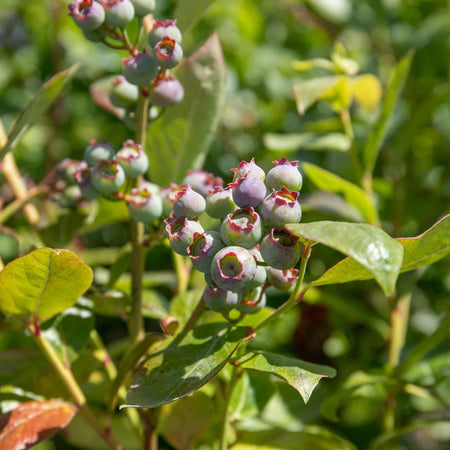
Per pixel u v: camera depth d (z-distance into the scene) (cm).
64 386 49
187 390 41
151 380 42
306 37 93
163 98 46
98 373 55
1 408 49
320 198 58
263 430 52
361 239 38
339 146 58
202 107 50
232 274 40
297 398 57
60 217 51
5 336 67
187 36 83
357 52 85
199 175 47
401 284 57
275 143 58
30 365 48
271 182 41
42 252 42
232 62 87
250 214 40
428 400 65
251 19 91
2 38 98
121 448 47
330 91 57
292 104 85
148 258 73
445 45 75
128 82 45
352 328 72
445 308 74
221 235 40
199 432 49
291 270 42
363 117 75
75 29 89
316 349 67
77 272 43
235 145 88
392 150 69
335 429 66
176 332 46
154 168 51
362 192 54
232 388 45
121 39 45
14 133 46
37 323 46
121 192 47
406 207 70
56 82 46
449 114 80
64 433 55
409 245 42
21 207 51
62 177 51
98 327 76
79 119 89
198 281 59
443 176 73
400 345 57
